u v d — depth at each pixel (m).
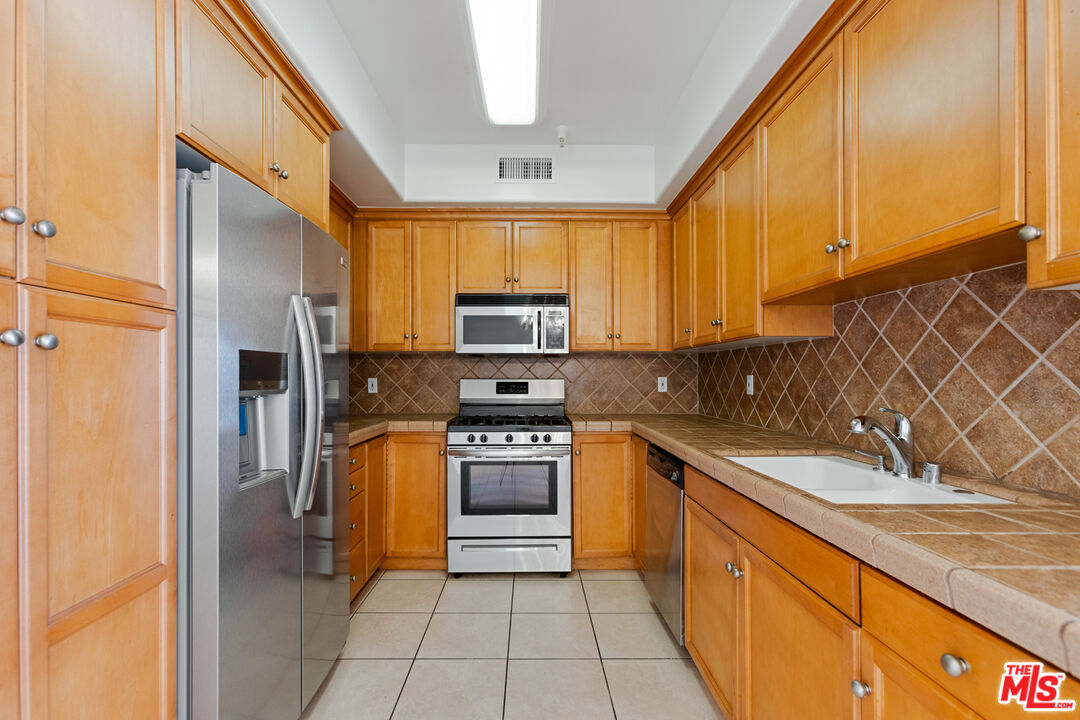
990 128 0.86
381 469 2.70
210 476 1.07
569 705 1.64
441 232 2.98
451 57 2.03
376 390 3.24
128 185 0.93
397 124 2.62
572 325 2.99
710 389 3.07
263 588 1.25
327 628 1.66
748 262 1.89
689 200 2.61
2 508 0.69
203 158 1.18
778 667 1.16
